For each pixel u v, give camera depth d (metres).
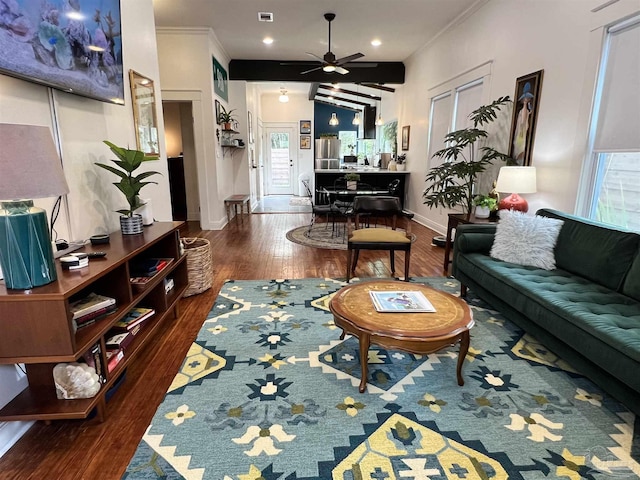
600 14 2.67
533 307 2.10
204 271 3.17
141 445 1.49
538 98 3.36
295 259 4.27
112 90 2.36
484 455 1.45
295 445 1.49
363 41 5.84
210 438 1.53
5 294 1.33
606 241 2.29
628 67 2.52
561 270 2.54
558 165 3.13
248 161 7.74
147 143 3.19
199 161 5.75
